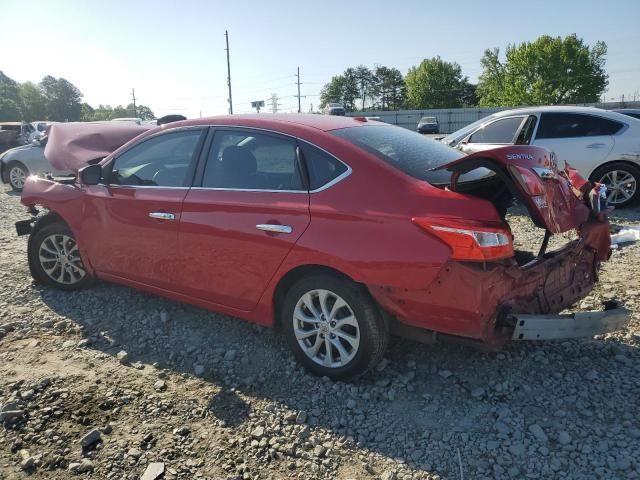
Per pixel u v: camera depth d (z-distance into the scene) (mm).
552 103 71875
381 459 2789
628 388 3322
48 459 2777
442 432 2980
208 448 2875
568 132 8477
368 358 3299
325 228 3252
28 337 4156
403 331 3305
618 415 3070
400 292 3070
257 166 3680
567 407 3170
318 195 3348
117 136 6059
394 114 62188
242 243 3594
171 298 4211
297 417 3109
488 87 82562
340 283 3262
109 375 3607
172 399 3324
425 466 2723
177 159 4109
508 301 3066
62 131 5941
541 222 3055
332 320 3389
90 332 4234
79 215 4629
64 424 3059
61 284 5000
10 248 6668
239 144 3812
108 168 4512
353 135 3594
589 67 70000
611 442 2832
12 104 108000
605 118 8336
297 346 3574
